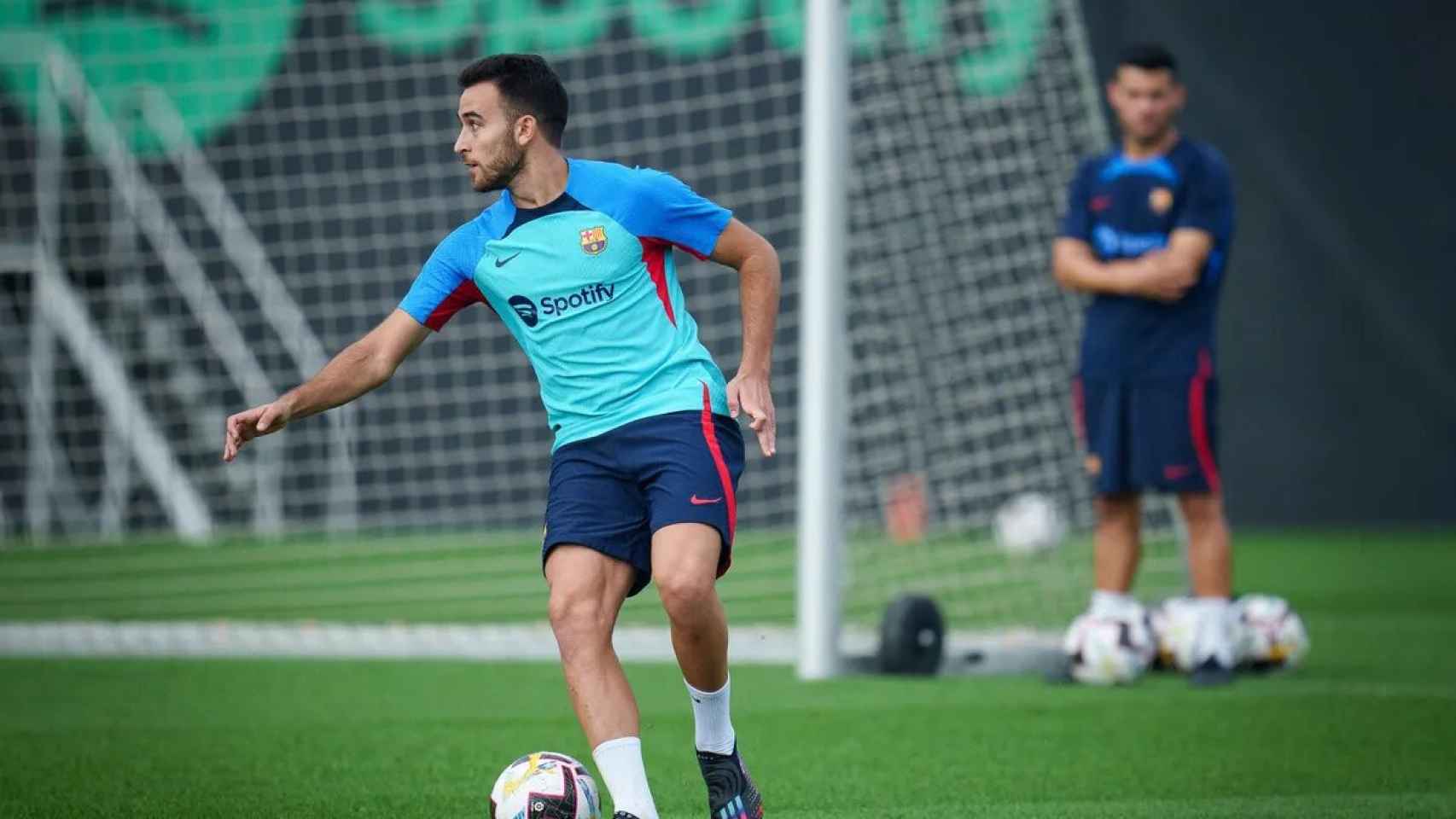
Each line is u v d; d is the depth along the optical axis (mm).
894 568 38344
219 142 43750
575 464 13133
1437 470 49156
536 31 42688
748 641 29703
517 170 13125
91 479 44312
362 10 43250
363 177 43469
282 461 44438
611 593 12938
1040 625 32188
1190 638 24391
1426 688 23719
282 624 31625
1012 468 41719
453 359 44344
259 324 43938
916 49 39812
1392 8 48625
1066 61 40219
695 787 17188
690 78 42688
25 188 43656
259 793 16875
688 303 43281
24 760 18828
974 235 40562
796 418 44750
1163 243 23828
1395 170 48844
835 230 25125
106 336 43906
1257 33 48125
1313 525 49000
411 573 39188
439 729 21109
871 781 17344
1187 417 23688
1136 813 15344
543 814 12750
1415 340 48906
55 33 43625
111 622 32062
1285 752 18844
